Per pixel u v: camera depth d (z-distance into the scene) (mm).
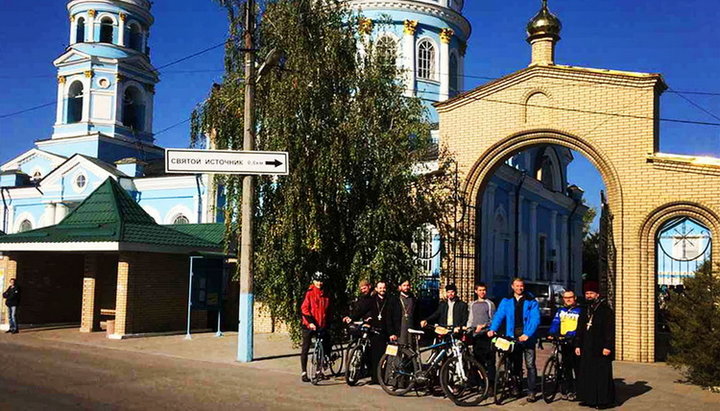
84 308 21109
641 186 16719
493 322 11648
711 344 12477
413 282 16438
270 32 16500
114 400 10133
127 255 19734
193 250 21203
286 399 10758
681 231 22953
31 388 10898
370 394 11547
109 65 41625
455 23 36750
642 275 16500
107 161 40750
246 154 14430
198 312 22453
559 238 40188
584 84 17594
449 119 19391
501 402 11281
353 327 12742
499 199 30391
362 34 18141
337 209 16438
